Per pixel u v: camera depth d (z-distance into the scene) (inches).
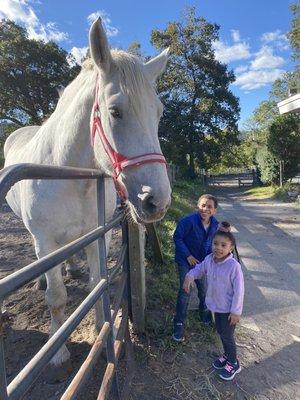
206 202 117.5
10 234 225.8
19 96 1176.2
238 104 1285.7
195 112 1229.1
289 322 130.0
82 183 82.3
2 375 32.5
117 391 77.8
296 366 103.7
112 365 76.3
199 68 1235.2
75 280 148.9
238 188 984.3
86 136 80.9
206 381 94.3
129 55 71.2
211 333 116.6
